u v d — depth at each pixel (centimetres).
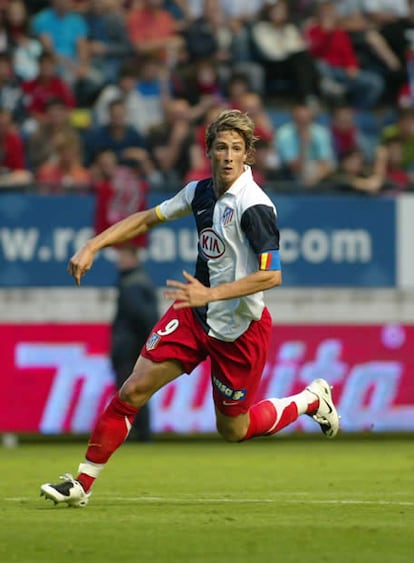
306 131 5928
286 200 5228
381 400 5241
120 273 4900
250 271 2400
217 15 6394
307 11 6744
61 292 5041
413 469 3756
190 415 5047
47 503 2612
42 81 5931
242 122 2339
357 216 5278
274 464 3956
